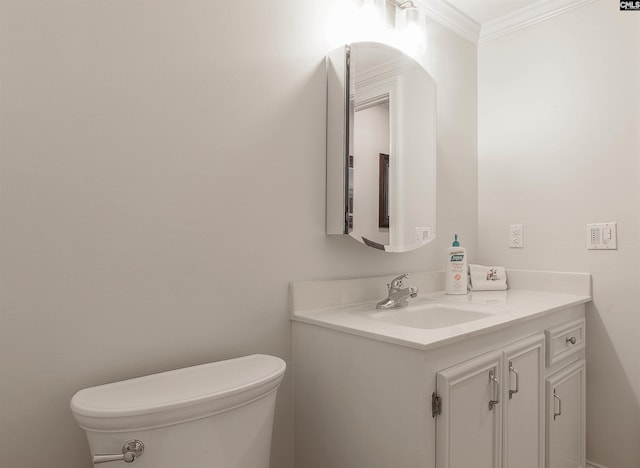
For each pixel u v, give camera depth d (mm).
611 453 1759
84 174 998
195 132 1181
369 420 1131
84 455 995
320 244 1489
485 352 1206
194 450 882
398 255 1785
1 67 896
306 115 1450
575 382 1687
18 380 913
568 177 1900
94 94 1012
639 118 1696
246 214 1288
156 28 1113
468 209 2168
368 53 1542
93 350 1008
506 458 1270
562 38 1930
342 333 1210
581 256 1855
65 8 974
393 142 1646
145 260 1089
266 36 1345
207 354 1200
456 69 2113
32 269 930
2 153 897
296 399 1389
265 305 1333
